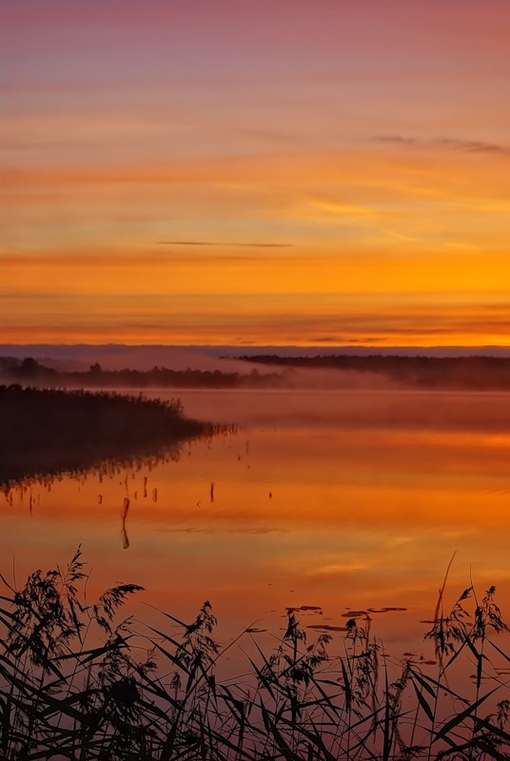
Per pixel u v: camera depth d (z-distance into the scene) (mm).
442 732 4895
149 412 40750
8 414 33094
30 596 4715
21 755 4430
